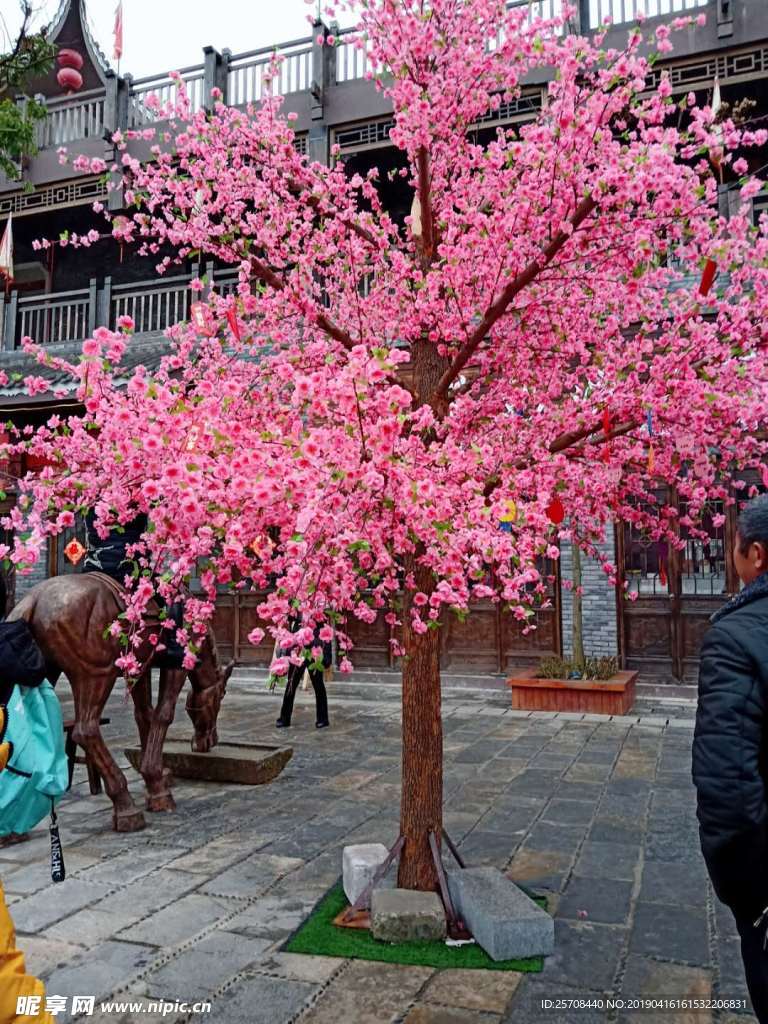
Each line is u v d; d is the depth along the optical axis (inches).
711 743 75.4
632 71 138.3
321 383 102.7
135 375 109.8
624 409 159.5
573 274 158.1
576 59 146.3
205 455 109.4
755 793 72.8
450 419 151.7
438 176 175.3
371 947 133.9
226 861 178.1
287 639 107.7
